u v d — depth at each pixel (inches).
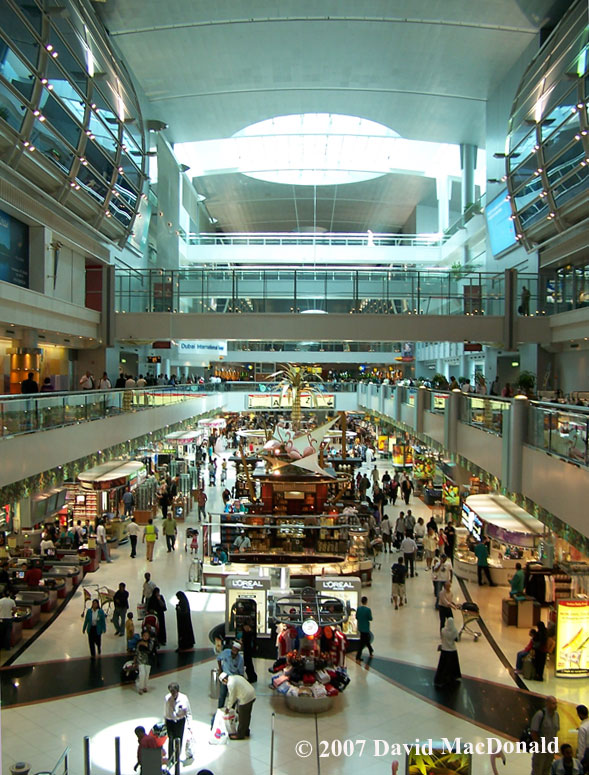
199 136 1519.4
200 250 1945.1
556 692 404.5
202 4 961.5
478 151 1579.7
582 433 400.8
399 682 417.7
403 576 566.6
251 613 466.9
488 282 1046.4
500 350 1155.3
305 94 1331.2
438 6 967.6
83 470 626.8
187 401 1184.8
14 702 386.0
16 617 479.2
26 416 492.1
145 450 1106.7
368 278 1053.2
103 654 459.5
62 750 333.1
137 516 884.0
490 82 1215.6
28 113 690.2
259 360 1804.9
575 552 551.2
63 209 854.5
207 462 1393.9
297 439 856.3
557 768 287.7
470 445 682.8
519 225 1058.7
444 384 1016.2
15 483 473.7
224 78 1235.9
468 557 659.4
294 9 981.2
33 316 775.1
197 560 634.2
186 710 324.2
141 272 1050.1
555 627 433.4
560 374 1037.8
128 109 1021.8
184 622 468.1
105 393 693.9
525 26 1010.7
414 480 1138.0
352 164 1881.2
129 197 1061.1
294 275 1050.1
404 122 1466.5
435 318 1043.3
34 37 683.4
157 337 1046.4
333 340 1052.5
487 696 398.6
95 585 611.2
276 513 821.2
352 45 1101.1
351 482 928.3
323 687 382.3
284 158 1907.0
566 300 984.9
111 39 1058.1
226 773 315.9
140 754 297.4
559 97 863.1
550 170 913.5
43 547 655.1
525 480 510.6
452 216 1830.7
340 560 659.4
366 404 1635.1
